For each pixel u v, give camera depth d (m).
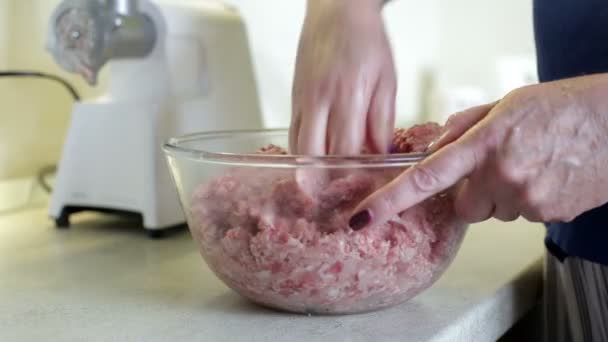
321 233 0.43
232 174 0.46
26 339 0.45
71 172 0.79
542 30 0.62
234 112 0.87
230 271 0.47
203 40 0.82
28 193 0.90
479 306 0.51
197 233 0.49
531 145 0.40
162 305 0.52
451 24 1.92
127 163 0.75
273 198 0.44
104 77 1.00
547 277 0.65
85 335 0.46
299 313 0.49
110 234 0.77
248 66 0.90
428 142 0.49
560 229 0.61
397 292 0.46
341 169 0.42
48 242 0.73
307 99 0.49
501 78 1.80
